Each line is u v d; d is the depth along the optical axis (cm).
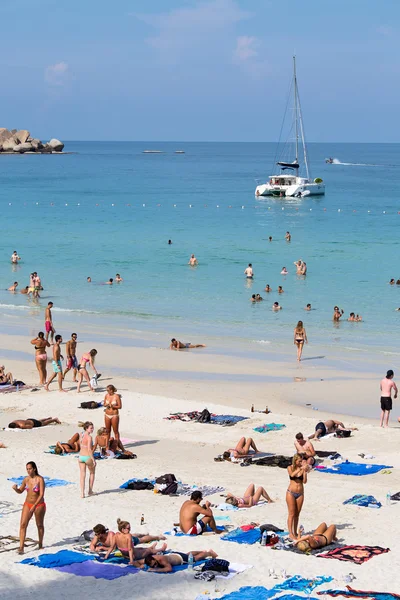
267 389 3678
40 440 2866
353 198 14562
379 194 15538
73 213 11838
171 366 4088
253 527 1970
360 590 1583
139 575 1678
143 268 7206
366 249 8325
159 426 3058
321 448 2781
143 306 5700
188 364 4134
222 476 2469
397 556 1775
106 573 1686
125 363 4144
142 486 2342
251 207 12838
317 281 6606
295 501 1869
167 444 2839
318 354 4409
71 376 3884
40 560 1758
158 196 14875
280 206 13038
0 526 1984
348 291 6203
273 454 2708
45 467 2539
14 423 3003
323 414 3281
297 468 1880
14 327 5069
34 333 4894
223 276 6838
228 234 9512
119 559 1759
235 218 11250
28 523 1917
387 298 5950
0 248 8331
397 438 2888
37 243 8725
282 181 14912
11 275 6912
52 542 1877
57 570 1709
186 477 2455
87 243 8731
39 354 3662
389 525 2005
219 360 4228
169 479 2331
